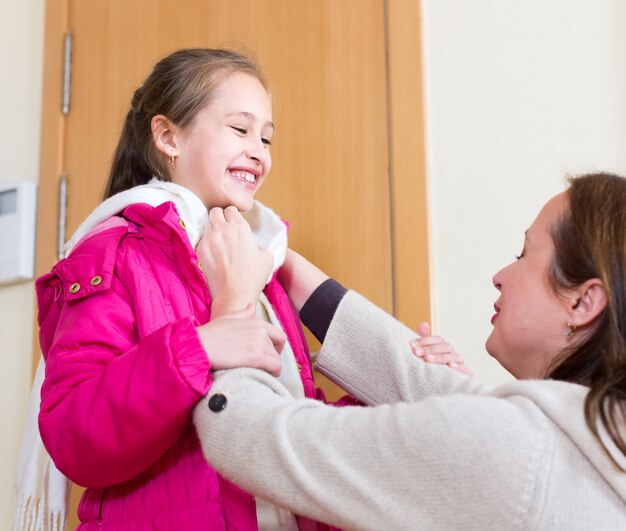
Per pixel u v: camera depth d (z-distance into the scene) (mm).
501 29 1870
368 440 884
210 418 945
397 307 1810
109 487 1086
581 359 964
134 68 2234
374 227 1861
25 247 2275
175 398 958
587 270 987
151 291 1131
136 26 2260
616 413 845
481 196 1813
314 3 2025
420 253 1815
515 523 823
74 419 994
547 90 1808
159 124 1355
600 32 1789
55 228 2242
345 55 1967
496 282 1145
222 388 966
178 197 1260
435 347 1328
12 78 2447
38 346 2230
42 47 2422
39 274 2248
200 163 1316
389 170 1875
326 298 1384
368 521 862
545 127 1794
